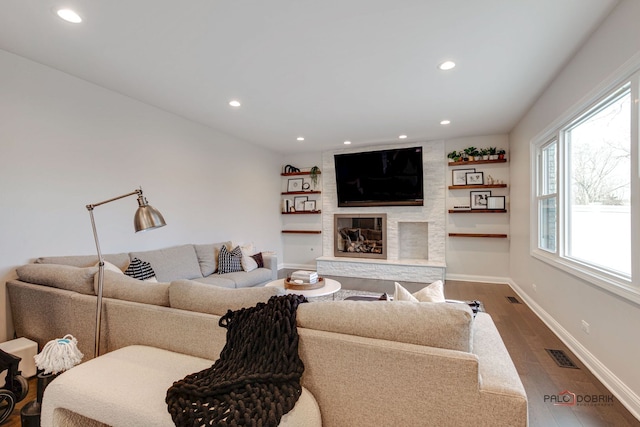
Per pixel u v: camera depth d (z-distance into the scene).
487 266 5.33
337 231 6.33
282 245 6.73
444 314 1.24
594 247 2.51
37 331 2.32
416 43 2.40
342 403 1.29
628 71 1.88
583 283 2.51
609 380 2.12
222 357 1.43
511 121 4.45
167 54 2.56
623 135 2.11
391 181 5.71
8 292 2.50
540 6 1.98
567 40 2.37
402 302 1.36
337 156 6.01
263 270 4.32
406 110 3.95
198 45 2.43
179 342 1.67
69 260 2.76
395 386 1.21
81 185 3.01
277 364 1.29
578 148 2.81
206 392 1.21
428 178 5.63
